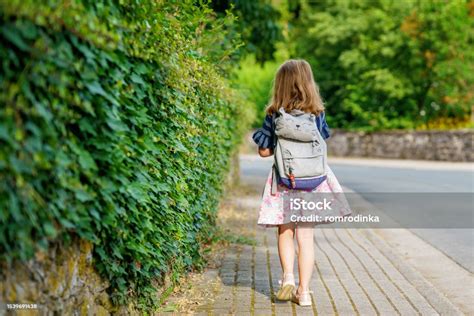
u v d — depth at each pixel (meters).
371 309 6.57
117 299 4.95
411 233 13.05
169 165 5.86
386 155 41.94
